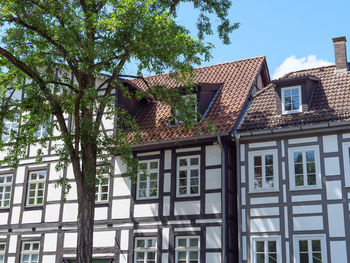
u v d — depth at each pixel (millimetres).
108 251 18250
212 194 16938
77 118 13930
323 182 15531
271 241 15797
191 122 14180
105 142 14695
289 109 17297
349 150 15477
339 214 15047
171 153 18172
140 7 13352
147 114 20266
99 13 13945
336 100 16781
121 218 18391
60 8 13156
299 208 15648
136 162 14641
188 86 15227
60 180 14438
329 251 14891
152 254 17531
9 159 14656
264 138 16656
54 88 15047
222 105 18672
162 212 17656
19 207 20641
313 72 18875
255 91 19891
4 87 16109
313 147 15992
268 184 16344
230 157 17531
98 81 20219
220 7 16531
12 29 13773
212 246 16422
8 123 22062
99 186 19281
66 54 13734
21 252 20031
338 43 18609
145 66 14023
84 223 13406
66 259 18906
